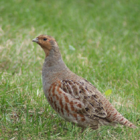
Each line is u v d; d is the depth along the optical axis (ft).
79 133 42.52
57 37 78.89
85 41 78.74
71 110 39.37
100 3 116.67
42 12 97.30
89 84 41.86
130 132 43.04
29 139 39.99
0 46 63.41
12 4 97.91
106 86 56.03
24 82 52.65
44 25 85.20
